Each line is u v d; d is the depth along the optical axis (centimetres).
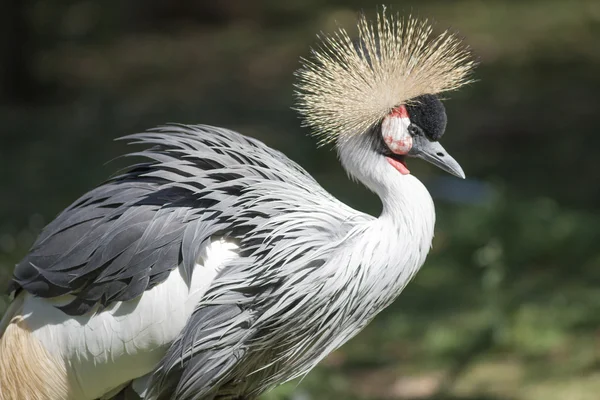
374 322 1236
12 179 1808
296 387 966
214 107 2200
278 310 689
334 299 700
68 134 2091
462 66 750
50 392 706
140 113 2205
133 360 698
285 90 2305
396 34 810
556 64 2359
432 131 727
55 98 2397
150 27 2945
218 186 711
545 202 1509
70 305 695
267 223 699
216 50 2719
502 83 2239
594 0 2855
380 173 721
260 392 772
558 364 1091
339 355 1152
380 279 702
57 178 1800
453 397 1037
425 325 1206
